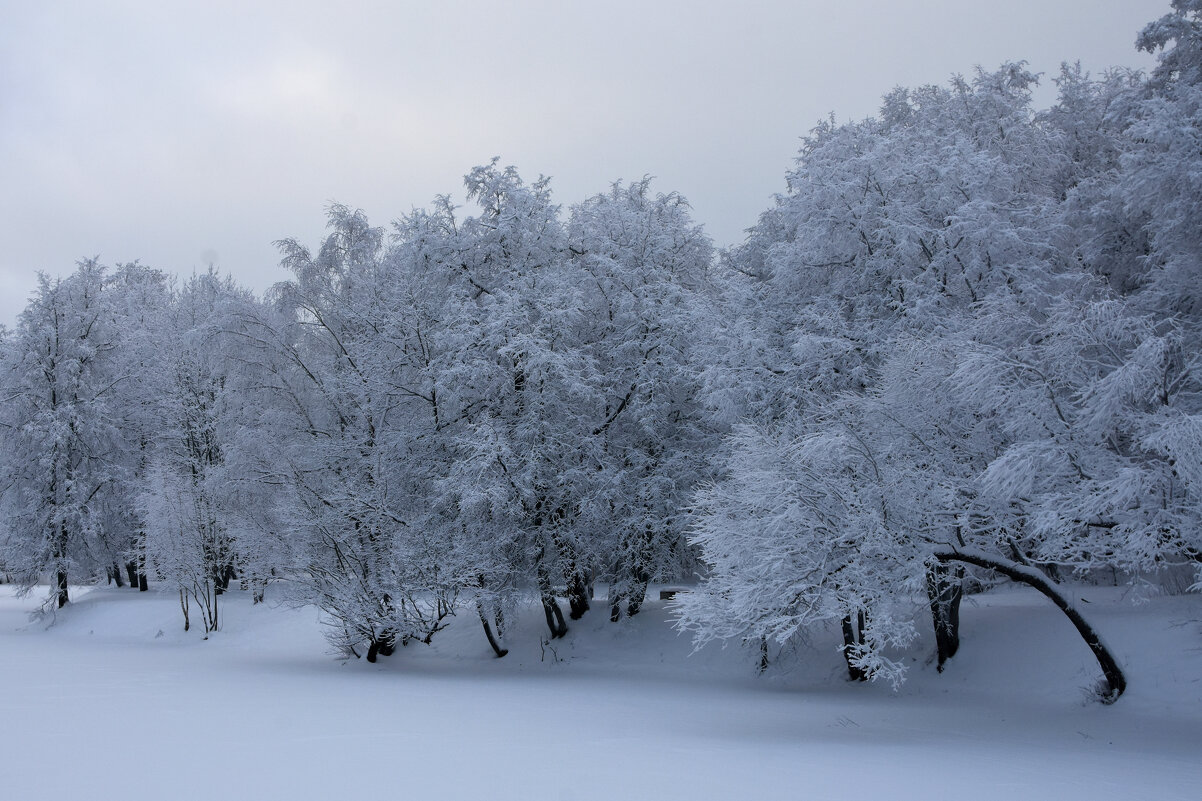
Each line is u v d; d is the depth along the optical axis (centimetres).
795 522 1397
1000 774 973
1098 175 2427
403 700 1688
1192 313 1792
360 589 2320
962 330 1620
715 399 2002
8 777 943
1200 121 1540
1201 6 1809
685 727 1377
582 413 2453
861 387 1948
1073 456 1334
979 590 2222
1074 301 1514
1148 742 1215
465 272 2430
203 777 942
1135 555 1261
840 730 1358
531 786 898
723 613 1427
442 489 2228
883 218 1966
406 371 2492
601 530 2417
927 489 1448
